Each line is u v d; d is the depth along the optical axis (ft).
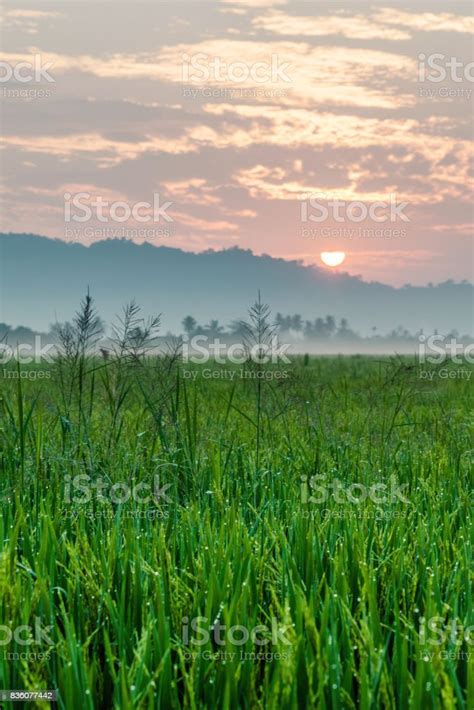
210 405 40.40
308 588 18.11
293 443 32.81
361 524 21.17
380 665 13.48
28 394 31.96
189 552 19.48
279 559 18.71
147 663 14.43
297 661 13.79
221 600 16.28
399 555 18.89
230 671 13.58
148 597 17.01
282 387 32.24
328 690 13.79
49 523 19.38
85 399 29.60
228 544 18.79
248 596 16.69
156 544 19.54
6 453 27.09
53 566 18.06
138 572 17.16
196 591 16.92
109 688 14.73
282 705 12.96
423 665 13.32
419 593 17.78
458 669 14.99
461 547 19.99
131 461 27.12
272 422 35.35
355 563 18.56
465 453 31.78
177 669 15.21
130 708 12.45
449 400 48.26
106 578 17.21
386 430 36.27
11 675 14.46
